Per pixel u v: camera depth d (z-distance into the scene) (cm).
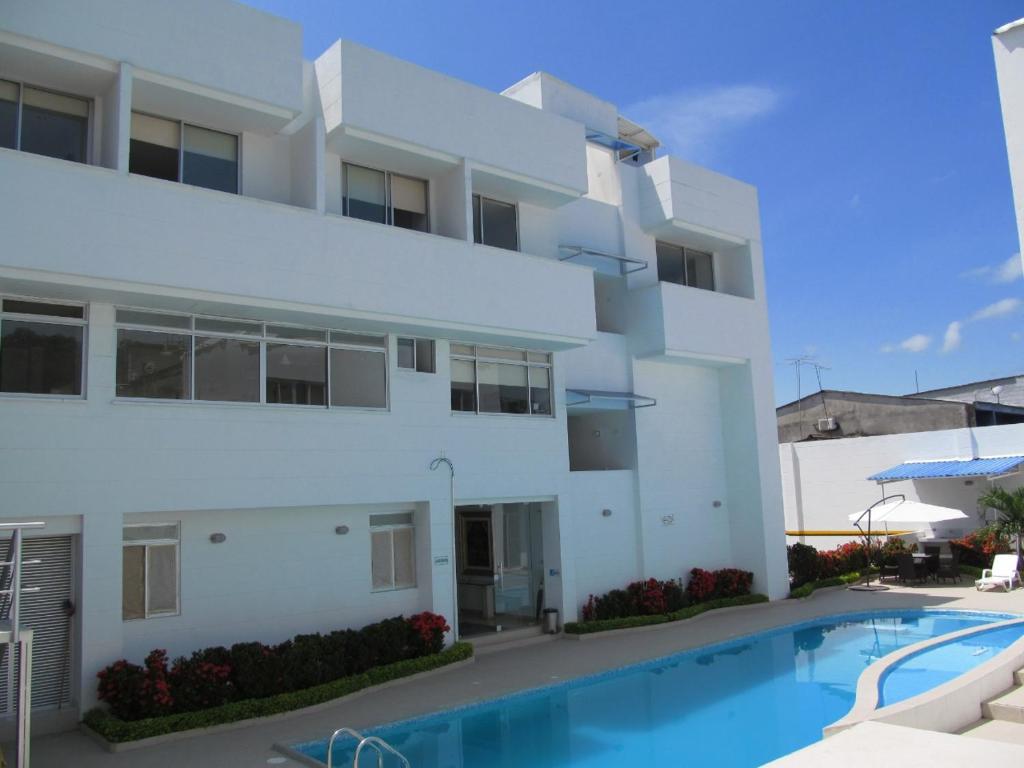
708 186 2405
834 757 819
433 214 1836
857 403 3944
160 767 1102
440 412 1789
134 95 1420
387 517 1736
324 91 1648
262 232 1449
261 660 1361
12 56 1282
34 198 1223
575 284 1947
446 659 1634
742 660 1744
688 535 2348
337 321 1588
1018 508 2709
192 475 1420
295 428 1557
